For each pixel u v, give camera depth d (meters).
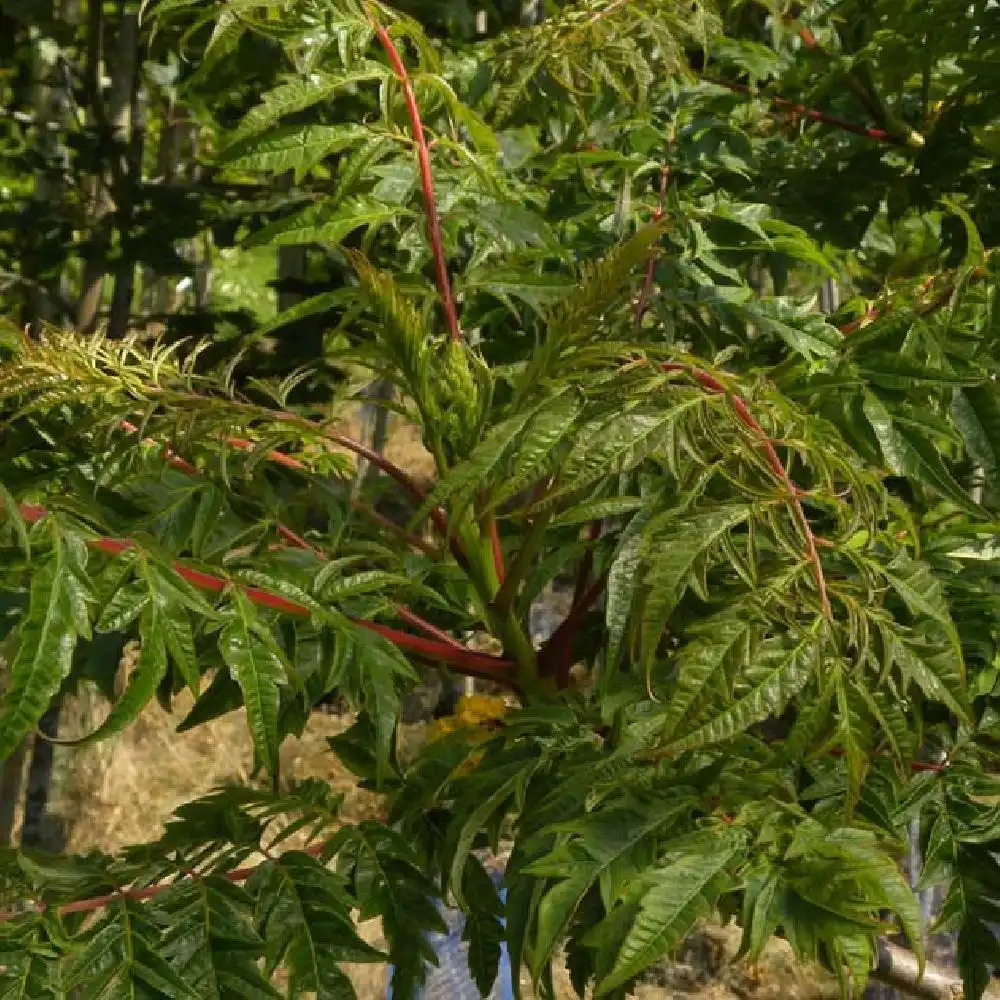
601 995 0.73
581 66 1.19
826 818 0.87
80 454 1.09
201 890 0.90
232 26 1.03
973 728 1.02
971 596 1.14
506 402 1.30
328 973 0.87
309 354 2.66
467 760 1.07
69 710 2.80
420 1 2.52
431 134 1.13
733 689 0.75
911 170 2.00
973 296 1.13
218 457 1.16
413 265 1.14
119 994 0.82
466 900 0.98
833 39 2.12
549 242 1.18
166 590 0.84
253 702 0.85
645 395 0.83
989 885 0.95
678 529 0.79
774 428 0.87
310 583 1.00
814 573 0.80
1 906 0.91
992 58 1.83
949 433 1.04
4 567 0.82
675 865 0.78
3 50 3.33
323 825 1.03
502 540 1.26
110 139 3.06
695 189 1.67
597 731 1.04
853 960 0.73
